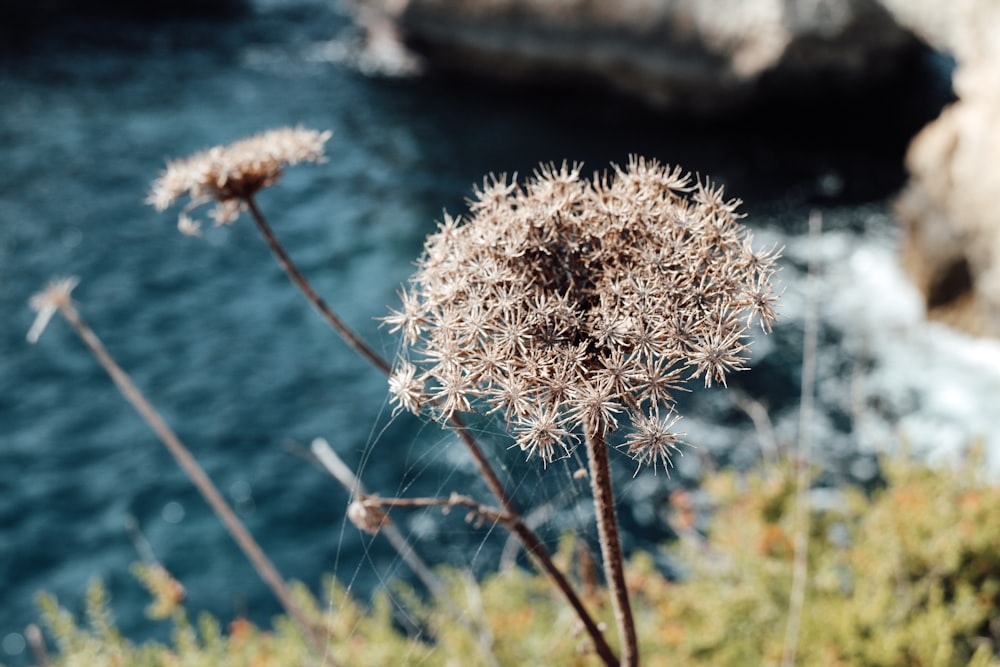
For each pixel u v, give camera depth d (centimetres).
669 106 3244
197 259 2348
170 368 1962
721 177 2845
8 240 2383
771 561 615
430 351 194
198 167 289
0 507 1608
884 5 2544
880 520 645
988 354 1823
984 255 1841
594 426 178
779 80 3044
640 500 1390
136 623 1384
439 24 3497
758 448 1560
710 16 3097
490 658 466
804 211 2580
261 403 1859
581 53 3322
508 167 2967
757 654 575
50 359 1969
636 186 214
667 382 179
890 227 2439
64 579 1477
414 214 2628
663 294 192
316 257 2389
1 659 1334
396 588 759
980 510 626
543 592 648
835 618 553
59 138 2956
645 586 656
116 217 2517
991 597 588
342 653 556
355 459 1664
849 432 1617
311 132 301
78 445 1753
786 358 1834
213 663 588
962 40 2116
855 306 2038
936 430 1628
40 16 3856
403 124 3216
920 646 529
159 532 1561
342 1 4175
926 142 2006
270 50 3734
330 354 2005
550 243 204
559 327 190
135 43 3716
